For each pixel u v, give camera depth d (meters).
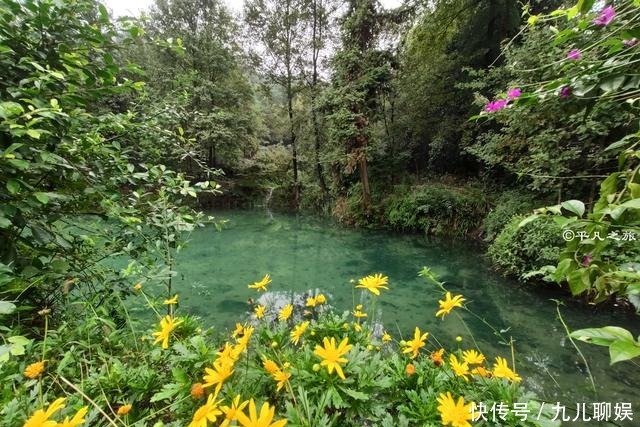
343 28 8.55
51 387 0.97
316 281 4.71
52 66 1.45
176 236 1.96
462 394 0.94
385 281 1.34
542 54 3.46
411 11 8.14
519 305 3.67
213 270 5.14
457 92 7.79
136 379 1.00
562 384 2.25
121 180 1.78
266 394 0.91
